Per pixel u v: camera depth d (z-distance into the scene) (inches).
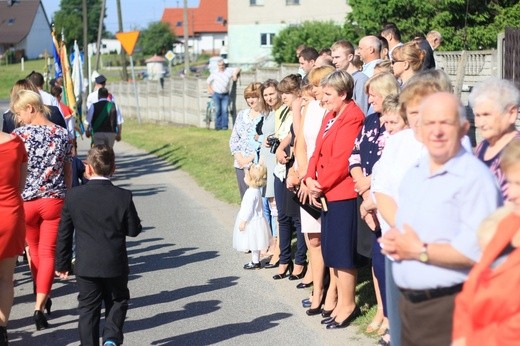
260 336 321.7
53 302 382.9
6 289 312.0
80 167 407.5
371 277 382.9
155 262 453.1
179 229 540.1
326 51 452.8
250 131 463.2
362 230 307.7
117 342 291.1
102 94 708.0
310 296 371.9
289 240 403.2
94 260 287.3
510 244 169.6
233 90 1160.8
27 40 4778.5
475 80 701.3
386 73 284.8
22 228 310.7
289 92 388.8
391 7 1283.2
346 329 321.1
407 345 197.8
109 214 290.4
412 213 194.9
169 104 1501.0
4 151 302.0
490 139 231.8
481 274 170.7
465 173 190.5
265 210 448.8
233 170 770.8
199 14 4692.4
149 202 655.8
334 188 312.7
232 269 429.1
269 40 2647.6
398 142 233.6
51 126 357.4
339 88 310.3
